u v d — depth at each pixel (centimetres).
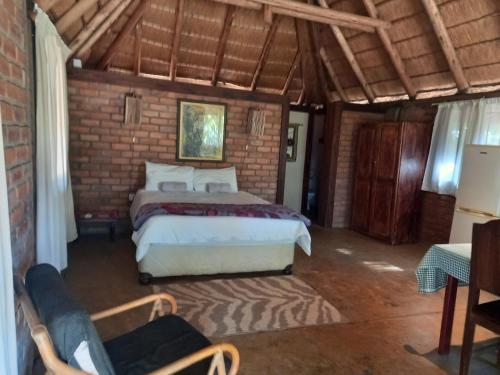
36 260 253
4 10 163
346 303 312
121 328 247
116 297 296
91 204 471
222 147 523
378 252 469
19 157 190
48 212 263
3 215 118
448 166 473
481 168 393
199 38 506
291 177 659
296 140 652
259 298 312
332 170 582
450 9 380
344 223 607
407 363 229
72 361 112
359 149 562
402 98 546
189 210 336
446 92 479
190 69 544
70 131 450
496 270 189
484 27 371
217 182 489
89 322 115
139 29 462
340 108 570
